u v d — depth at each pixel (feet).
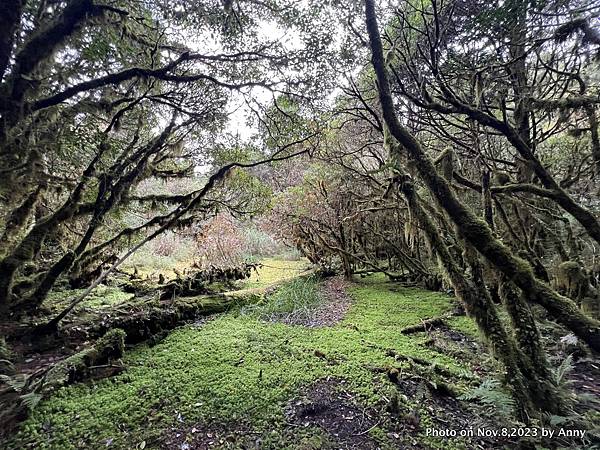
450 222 7.90
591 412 6.84
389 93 8.13
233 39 10.65
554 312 5.87
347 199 21.91
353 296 18.25
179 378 9.26
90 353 9.82
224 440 6.72
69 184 12.56
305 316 14.99
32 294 11.09
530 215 12.46
